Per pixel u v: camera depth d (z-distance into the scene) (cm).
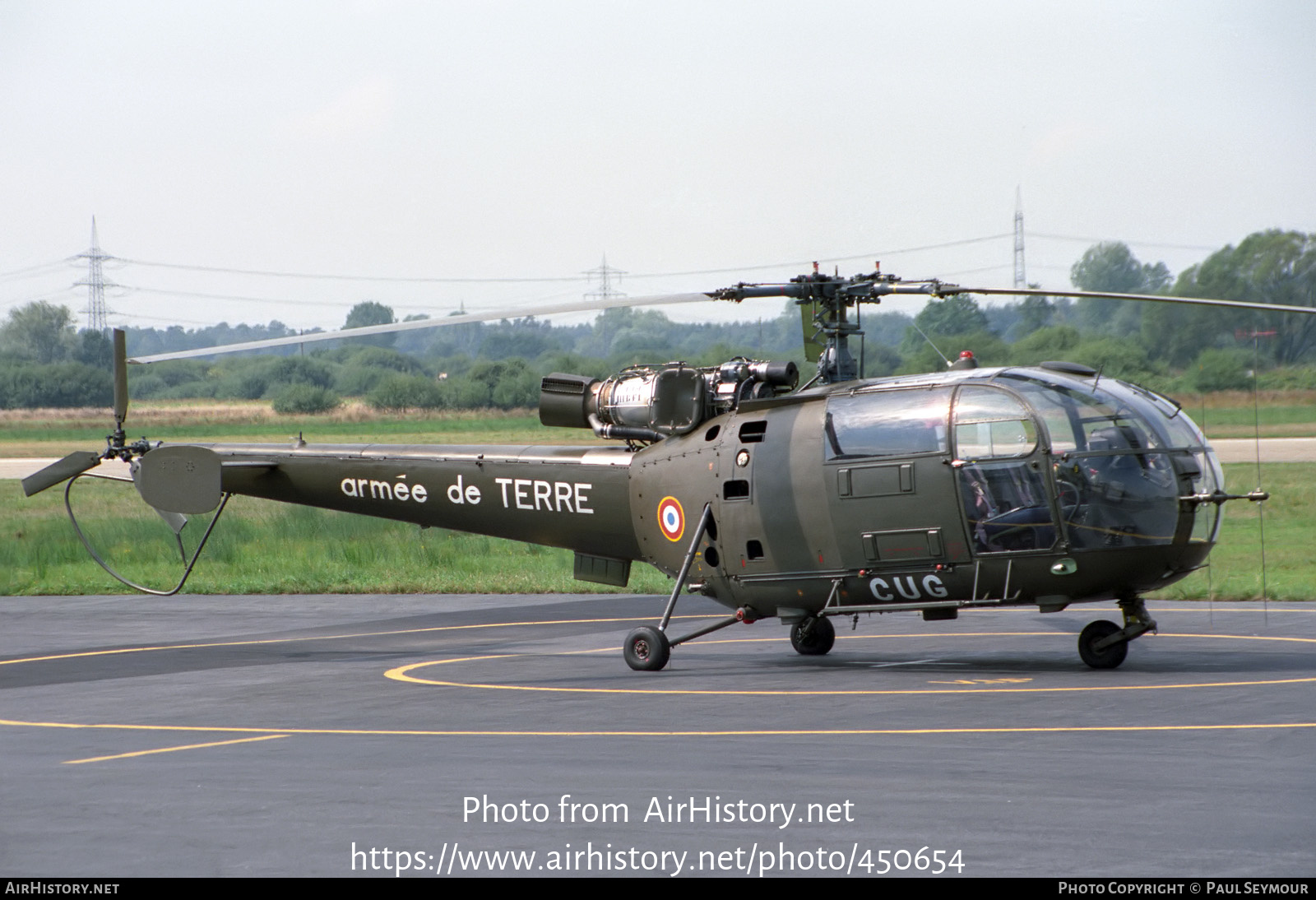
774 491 2702
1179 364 12662
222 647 3450
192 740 2122
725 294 2786
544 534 3141
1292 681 2366
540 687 2628
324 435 14662
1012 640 3144
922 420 2559
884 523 2577
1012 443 2467
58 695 2689
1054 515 2431
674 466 2877
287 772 1839
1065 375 2569
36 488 3522
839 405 2672
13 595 4850
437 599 4462
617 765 1825
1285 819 1472
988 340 11850
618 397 2973
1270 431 9994
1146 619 2555
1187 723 2008
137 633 3778
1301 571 4431
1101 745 1870
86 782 1803
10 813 1630
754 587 2775
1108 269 17338
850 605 2698
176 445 3375
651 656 2805
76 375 19462
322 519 6350
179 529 3472
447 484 3241
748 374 2852
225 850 1458
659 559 2959
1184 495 2456
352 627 3809
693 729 2098
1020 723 2048
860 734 2006
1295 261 13100
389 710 2389
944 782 1670
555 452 3128
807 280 2750
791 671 2758
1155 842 1395
